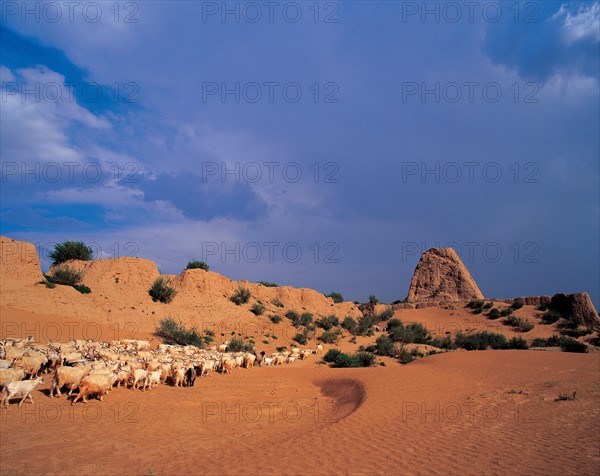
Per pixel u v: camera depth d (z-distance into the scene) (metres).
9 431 11.35
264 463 10.34
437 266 102.25
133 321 39.34
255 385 24.36
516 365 31.58
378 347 52.12
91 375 15.44
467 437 12.80
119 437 11.95
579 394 20.06
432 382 24.25
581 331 65.12
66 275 39.72
